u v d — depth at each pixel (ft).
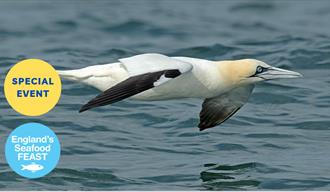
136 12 112.78
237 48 87.76
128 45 92.17
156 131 61.36
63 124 61.46
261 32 99.76
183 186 50.21
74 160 54.39
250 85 53.88
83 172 52.24
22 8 117.29
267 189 50.06
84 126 61.31
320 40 89.15
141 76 47.11
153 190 49.39
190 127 61.98
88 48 89.81
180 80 51.03
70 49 88.79
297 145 58.49
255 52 85.81
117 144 58.03
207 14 113.80
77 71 51.11
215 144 58.39
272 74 53.21
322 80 73.72
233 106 55.52
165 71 47.19
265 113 65.67
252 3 122.01
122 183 50.62
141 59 48.37
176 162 54.60
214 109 55.83
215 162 54.54
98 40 95.66
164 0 124.26
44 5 119.65
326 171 52.90
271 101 68.39
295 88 70.79
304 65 79.46
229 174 52.26
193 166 53.83
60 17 109.09
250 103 67.97
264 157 55.83
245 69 52.60
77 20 107.14
